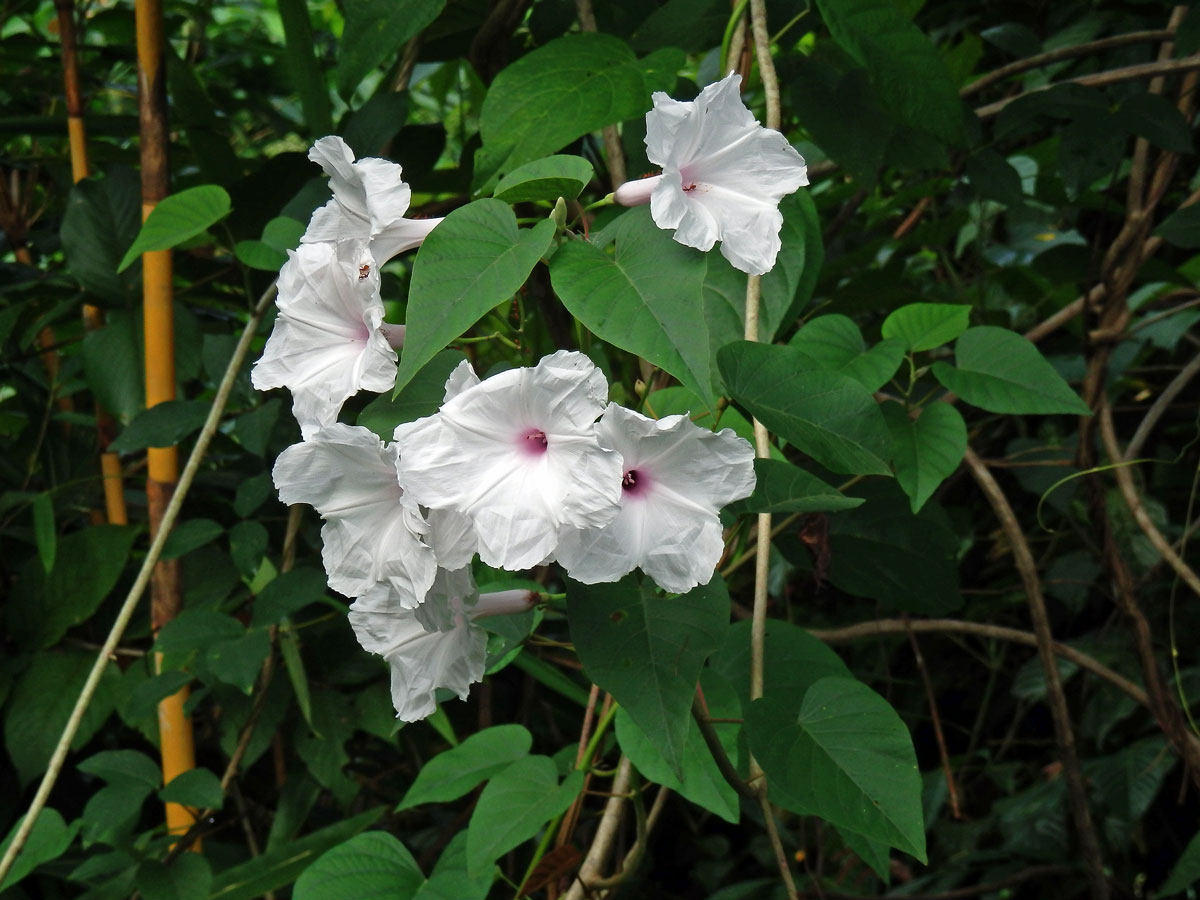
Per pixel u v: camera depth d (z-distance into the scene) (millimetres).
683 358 419
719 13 762
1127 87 877
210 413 741
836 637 892
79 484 926
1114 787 903
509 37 808
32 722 811
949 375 657
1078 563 974
